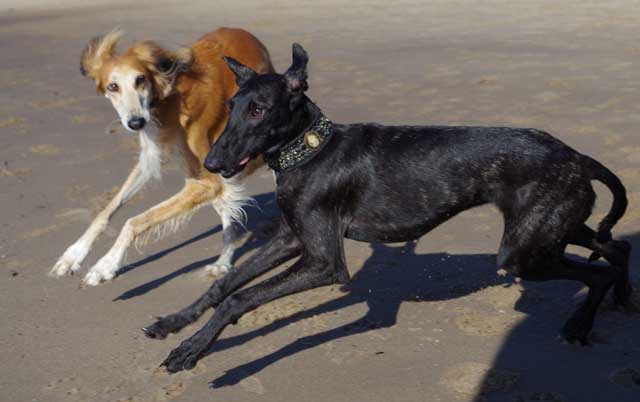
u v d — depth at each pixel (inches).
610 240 200.1
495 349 197.0
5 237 289.1
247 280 189.3
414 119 414.3
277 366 194.9
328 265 184.2
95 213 310.5
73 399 185.3
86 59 249.6
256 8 984.3
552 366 187.9
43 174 359.9
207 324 174.7
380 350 199.3
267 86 180.4
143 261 267.0
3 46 776.9
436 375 186.7
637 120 383.9
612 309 211.8
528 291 225.8
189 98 250.5
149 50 241.3
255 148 181.9
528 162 183.0
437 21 775.7
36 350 209.0
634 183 301.6
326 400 179.5
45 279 252.7
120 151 389.7
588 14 753.0
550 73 500.4
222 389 185.9
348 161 188.1
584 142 355.9
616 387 177.9
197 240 283.9
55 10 1131.3
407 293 230.4
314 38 709.9
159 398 183.6
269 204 316.2
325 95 480.4
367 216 191.6
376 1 968.3
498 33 679.7
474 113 417.1
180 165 256.8
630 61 523.2
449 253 256.5
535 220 182.5
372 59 586.2
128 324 221.1
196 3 1088.8
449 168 187.0
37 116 466.3
